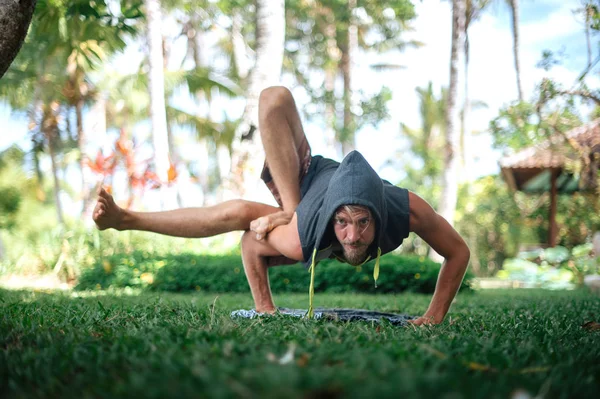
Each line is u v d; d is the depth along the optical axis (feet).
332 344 8.96
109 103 78.84
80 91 62.64
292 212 14.88
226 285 38.86
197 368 6.49
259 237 14.74
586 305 22.63
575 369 8.03
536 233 77.87
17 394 6.54
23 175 94.27
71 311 15.05
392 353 8.03
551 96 32.86
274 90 15.12
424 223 14.02
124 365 7.50
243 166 48.91
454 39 72.28
